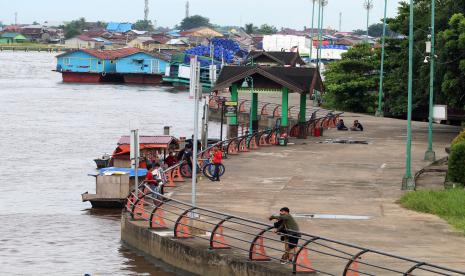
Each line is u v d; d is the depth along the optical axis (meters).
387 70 191.25
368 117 169.88
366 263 53.66
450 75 127.69
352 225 70.00
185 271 63.94
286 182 90.62
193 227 66.56
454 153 84.94
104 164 116.62
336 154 112.62
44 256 69.81
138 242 71.00
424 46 139.62
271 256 60.00
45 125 172.38
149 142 111.06
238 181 90.94
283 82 126.81
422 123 160.50
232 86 129.50
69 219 83.81
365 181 91.69
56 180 107.25
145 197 75.62
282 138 121.56
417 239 65.19
